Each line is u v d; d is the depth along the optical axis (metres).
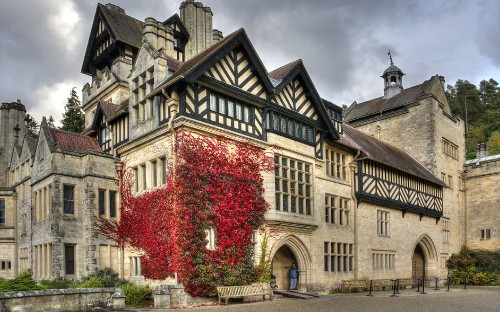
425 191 29.03
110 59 25.16
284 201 18.20
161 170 16.42
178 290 14.20
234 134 16.61
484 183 34.41
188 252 14.70
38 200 18.98
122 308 12.94
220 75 16.34
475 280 29.56
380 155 25.44
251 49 17.14
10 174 23.48
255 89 17.59
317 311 12.60
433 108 32.03
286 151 18.39
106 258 17.44
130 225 17.14
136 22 25.45
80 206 17.81
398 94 35.47
